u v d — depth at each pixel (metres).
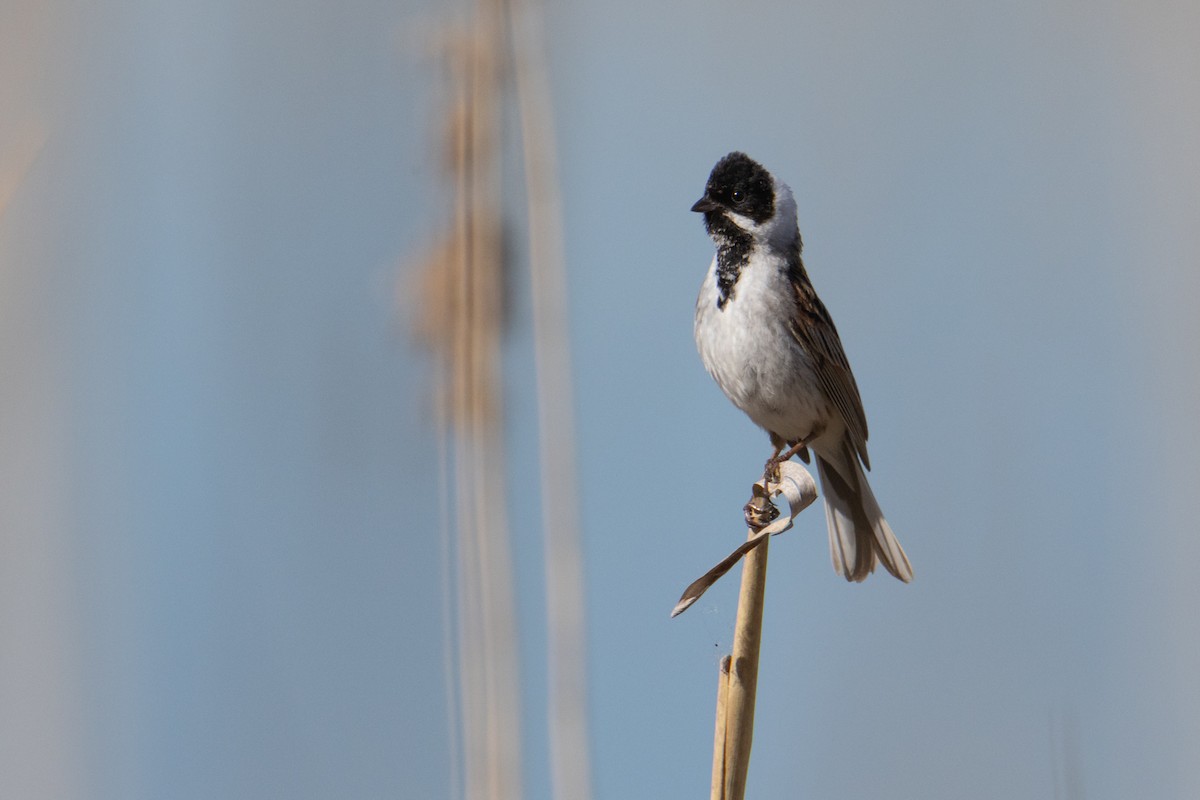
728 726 6.70
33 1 10.10
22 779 9.18
